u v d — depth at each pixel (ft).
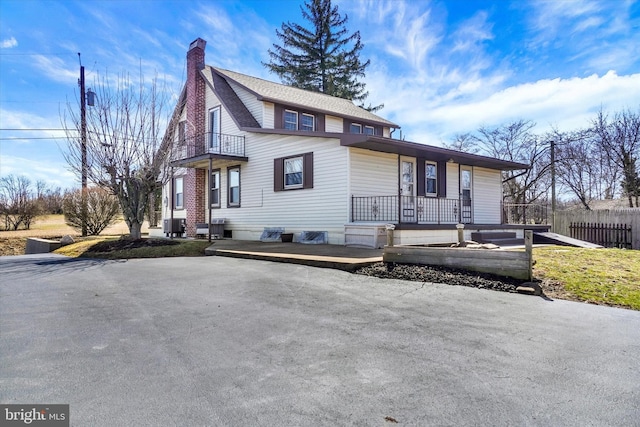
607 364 9.30
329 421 6.71
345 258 24.64
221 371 8.85
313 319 13.05
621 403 7.39
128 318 13.21
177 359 9.57
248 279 20.15
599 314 13.74
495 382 8.30
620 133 73.77
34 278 21.31
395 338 11.16
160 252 32.83
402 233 33.71
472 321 12.84
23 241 52.26
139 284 19.22
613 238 45.21
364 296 16.35
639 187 73.41
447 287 18.08
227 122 49.60
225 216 50.67
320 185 38.32
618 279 18.37
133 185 38.45
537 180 79.20
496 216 55.06
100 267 25.43
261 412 7.02
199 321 12.82
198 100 52.65
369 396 7.66
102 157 36.55
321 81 96.12
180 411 7.04
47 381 8.30
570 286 17.51
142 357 9.70
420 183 43.86
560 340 11.00
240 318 13.17
